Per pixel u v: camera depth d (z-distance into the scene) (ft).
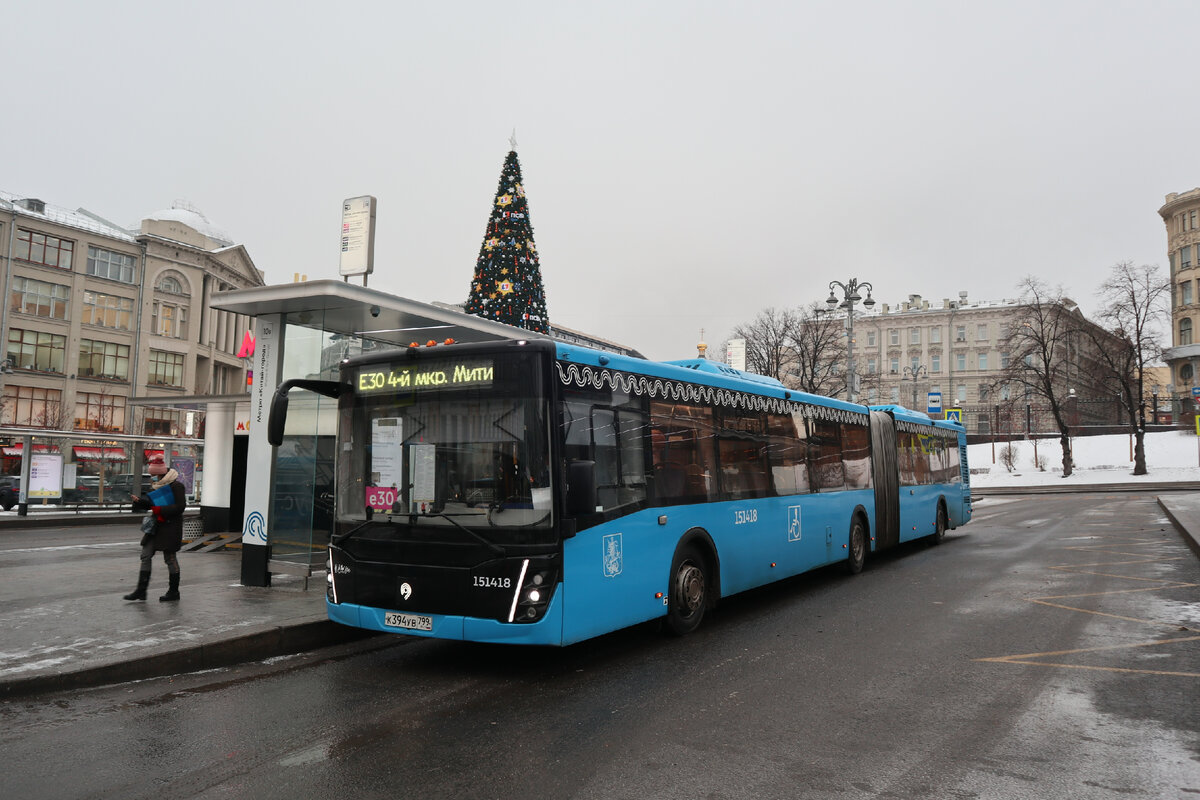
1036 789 14.44
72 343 175.32
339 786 14.58
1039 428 260.01
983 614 31.45
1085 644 26.16
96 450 110.93
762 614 32.14
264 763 15.74
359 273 39.86
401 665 23.99
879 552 54.75
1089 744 16.78
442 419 22.93
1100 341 167.02
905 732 17.57
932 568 45.68
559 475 21.70
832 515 40.52
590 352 23.97
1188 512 77.51
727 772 15.26
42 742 16.98
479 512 21.83
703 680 22.03
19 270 168.14
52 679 20.53
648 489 25.99
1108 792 14.30
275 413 24.56
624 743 16.90
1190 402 229.04
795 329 160.76
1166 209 239.50
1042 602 34.09
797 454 37.35
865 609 32.96
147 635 24.54
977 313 308.60
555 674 22.80
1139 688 21.01
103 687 21.16
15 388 166.81
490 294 61.72
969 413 307.58
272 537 33.94
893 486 49.98
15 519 78.74
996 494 149.48
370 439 23.97
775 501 34.42
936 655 24.76
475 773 15.23
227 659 24.02
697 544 28.96
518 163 63.10
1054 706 19.43
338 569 23.77
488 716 18.83
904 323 322.75
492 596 21.15
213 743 16.92
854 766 15.57
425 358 23.58
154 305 190.29
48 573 38.42
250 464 34.71
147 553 30.27
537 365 22.03
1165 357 180.34
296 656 25.16
